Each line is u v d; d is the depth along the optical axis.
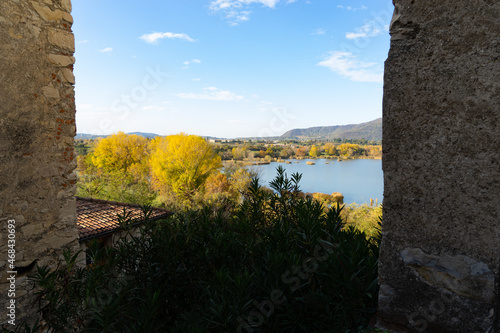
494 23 1.28
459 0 1.34
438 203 1.46
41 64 3.21
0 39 2.87
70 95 3.51
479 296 1.39
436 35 1.40
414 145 1.50
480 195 1.36
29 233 3.19
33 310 3.21
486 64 1.30
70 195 3.57
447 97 1.39
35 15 3.13
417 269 1.54
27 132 3.14
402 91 1.50
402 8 1.48
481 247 1.37
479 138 1.34
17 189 3.08
